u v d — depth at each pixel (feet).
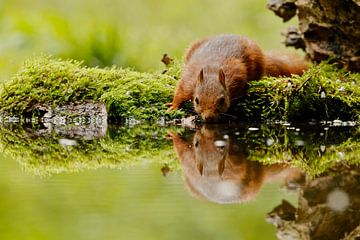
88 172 24.25
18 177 23.47
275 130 34.58
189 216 17.72
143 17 91.25
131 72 42.78
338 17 40.78
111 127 37.47
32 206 19.04
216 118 36.68
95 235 16.16
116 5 92.32
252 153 27.78
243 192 20.70
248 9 84.43
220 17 85.66
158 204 19.03
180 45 70.28
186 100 38.47
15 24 74.79
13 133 35.53
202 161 26.09
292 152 27.78
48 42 70.23
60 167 25.49
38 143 31.96
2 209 18.71
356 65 42.04
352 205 19.03
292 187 21.26
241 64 38.55
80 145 31.19
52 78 41.24
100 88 40.68
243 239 16.69
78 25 78.89
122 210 18.29
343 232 17.28
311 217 18.22
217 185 21.59
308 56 45.21
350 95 38.06
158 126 37.40
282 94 37.78
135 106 39.45
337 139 31.45
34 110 40.42
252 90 38.34
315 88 37.76
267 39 76.95
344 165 24.82
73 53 64.85
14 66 60.34
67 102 40.45
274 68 41.73
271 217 18.13
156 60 63.93
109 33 63.98
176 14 90.89
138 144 30.96
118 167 25.21
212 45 40.29
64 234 16.26
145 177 22.99
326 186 21.26
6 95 41.04
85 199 19.67
